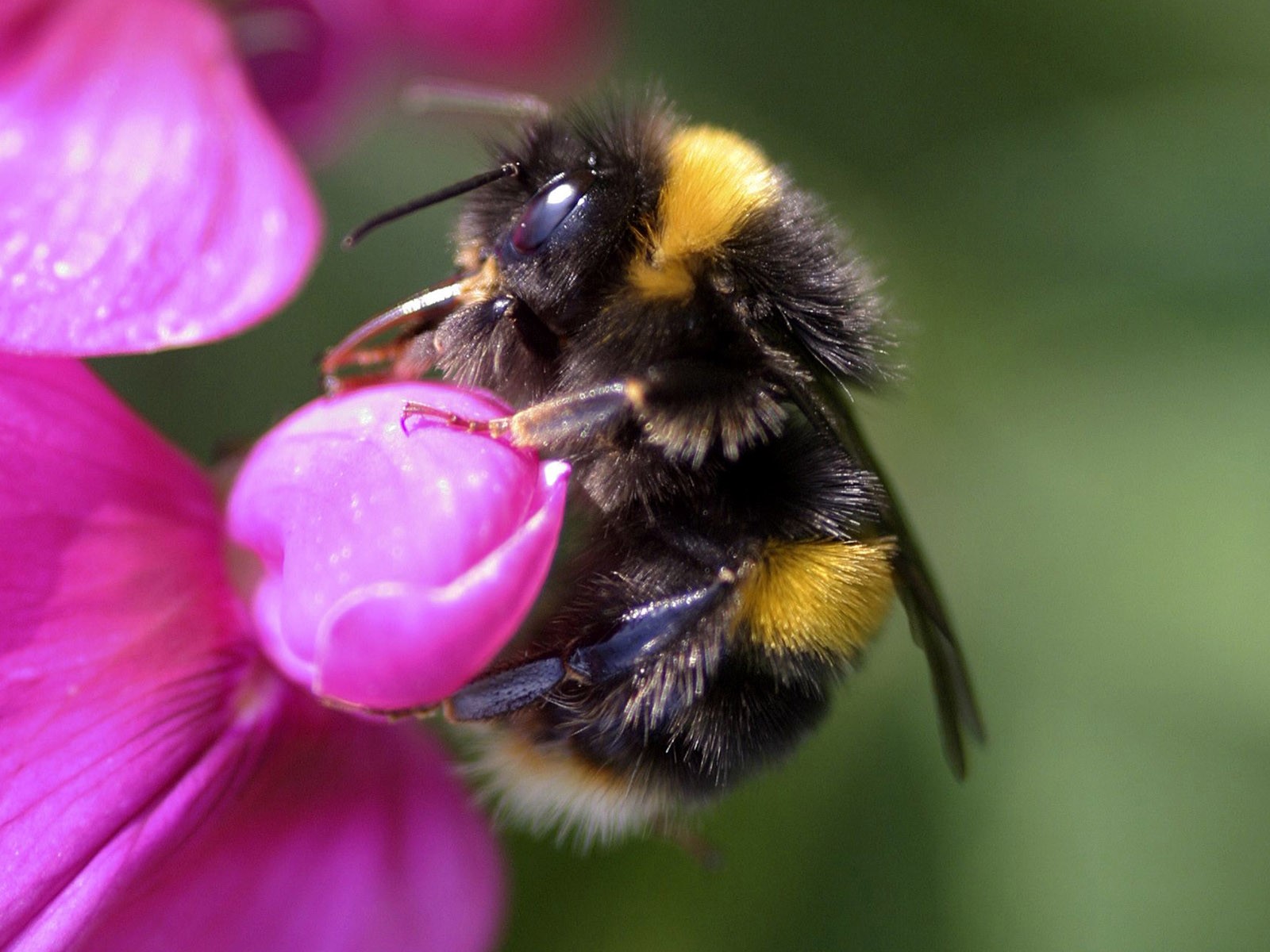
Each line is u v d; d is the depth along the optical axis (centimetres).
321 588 8
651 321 9
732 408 9
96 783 9
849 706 10
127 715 9
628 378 9
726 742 9
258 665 9
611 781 9
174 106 9
